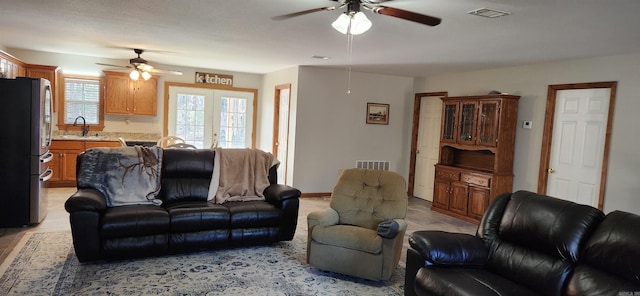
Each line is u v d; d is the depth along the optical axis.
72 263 3.32
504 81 5.72
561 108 5.08
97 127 7.00
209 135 7.81
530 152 5.37
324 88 6.71
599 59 4.61
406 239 4.54
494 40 3.96
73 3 3.33
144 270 3.26
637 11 2.82
